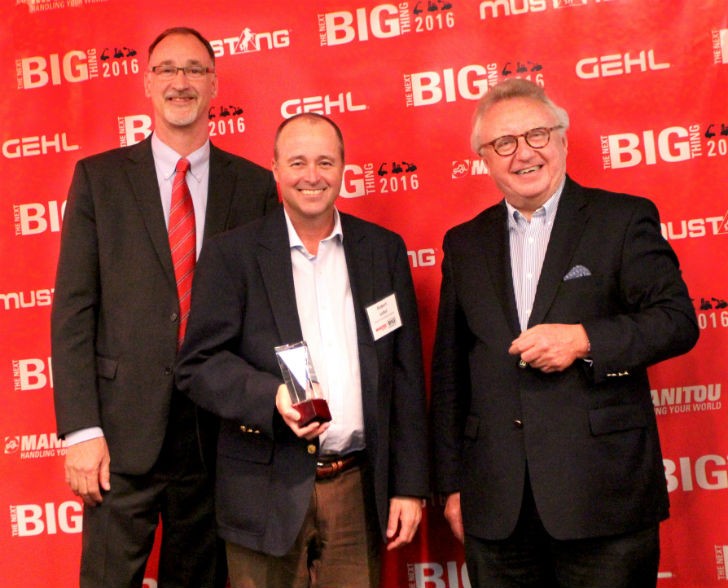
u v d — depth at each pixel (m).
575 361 2.35
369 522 2.61
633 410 2.35
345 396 2.52
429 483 2.62
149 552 2.84
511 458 2.38
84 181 2.80
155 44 2.86
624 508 2.29
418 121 3.20
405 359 2.63
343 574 2.58
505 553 2.46
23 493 3.34
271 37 3.25
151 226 2.75
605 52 3.11
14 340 3.34
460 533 2.63
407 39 3.20
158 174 2.85
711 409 3.08
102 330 2.75
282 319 2.49
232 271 2.54
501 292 2.47
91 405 2.66
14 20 3.35
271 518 2.45
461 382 2.64
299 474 2.46
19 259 3.35
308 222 2.57
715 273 3.07
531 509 2.40
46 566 3.34
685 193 3.08
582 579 2.36
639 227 2.38
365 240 2.66
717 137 3.07
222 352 2.51
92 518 2.76
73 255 2.73
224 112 3.27
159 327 2.69
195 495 2.84
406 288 2.68
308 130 2.52
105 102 3.32
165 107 2.80
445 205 3.19
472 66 3.17
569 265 2.39
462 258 2.60
